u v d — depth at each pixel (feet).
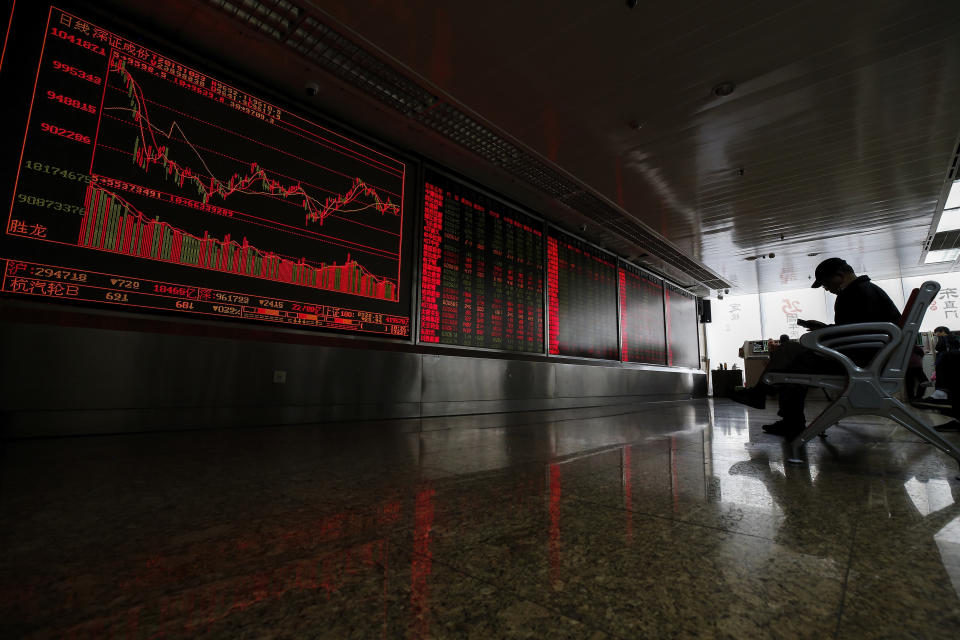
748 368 30.35
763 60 10.27
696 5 8.82
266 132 11.36
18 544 3.33
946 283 29.14
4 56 7.98
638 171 15.56
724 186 16.60
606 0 8.78
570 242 21.77
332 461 6.85
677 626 2.32
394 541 3.55
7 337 7.66
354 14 9.17
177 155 9.90
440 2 8.86
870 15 8.91
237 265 10.61
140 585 2.72
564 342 20.71
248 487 5.17
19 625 2.24
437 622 2.34
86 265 8.59
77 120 8.68
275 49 10.36
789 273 29.09
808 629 2.29
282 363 11.12
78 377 8.31
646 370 26.37
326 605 2.51
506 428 11.96
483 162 15.34
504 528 3.87
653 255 25.53
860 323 6.95
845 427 12.56
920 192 16.83
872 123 12.55
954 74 10.55
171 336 9.47
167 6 9.21
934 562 3.16
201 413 9.75
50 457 6.49
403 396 13.70
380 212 13.71
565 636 2.22
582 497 4.90
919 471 6.33
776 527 3.91
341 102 12.36
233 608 2.46
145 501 4.50
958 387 10.57
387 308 13.62
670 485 5.46
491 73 10.86
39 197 8.18
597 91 11.44
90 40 8.91
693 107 12.01
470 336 16.19
